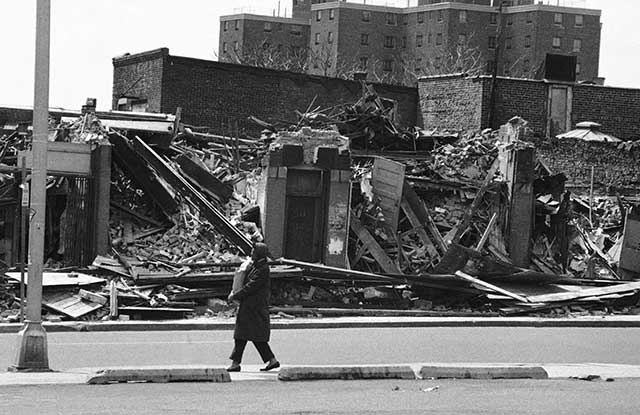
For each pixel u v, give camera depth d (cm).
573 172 5031
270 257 3131
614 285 3344
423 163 3947
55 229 3272
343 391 1477
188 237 3247
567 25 14625
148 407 1298
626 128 5494
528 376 1697
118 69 5612
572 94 5438
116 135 3316
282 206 3372
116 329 2538
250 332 1673
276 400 1371
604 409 1317
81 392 1445
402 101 5656
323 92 5462
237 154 3881
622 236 3909
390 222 3547
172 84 5203
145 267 2992
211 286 2953
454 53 14050
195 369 1600
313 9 15138
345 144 3431
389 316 2973
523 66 14450
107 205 3131
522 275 3275
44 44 1730
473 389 1516
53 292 2758
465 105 5425
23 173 2467
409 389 1510
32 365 1691
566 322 2883
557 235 3850
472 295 3169
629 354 2161
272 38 15525
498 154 3884
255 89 5331
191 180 3478
